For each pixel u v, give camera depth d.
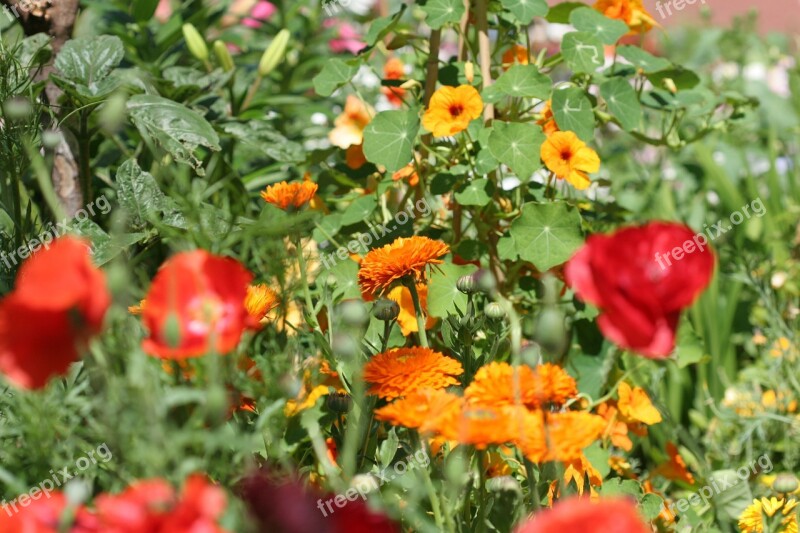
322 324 2.11
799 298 2.53
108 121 1.82
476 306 2.15
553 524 1.59
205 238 1.89
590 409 2.19
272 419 1.85
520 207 2.23
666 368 2.32
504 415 1.81
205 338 1.78
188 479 1.76
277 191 2.05
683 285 1.76
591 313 2.21
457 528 1.90
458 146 2.24
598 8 2.31
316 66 2.74
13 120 2.07
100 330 1.75
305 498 1.77
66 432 1.83
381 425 2.02
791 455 2.22
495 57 2.33
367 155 2.19
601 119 2.27
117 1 2.53
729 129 2.36
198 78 2.37
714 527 2.10
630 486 2.01
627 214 2.30
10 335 1.75
